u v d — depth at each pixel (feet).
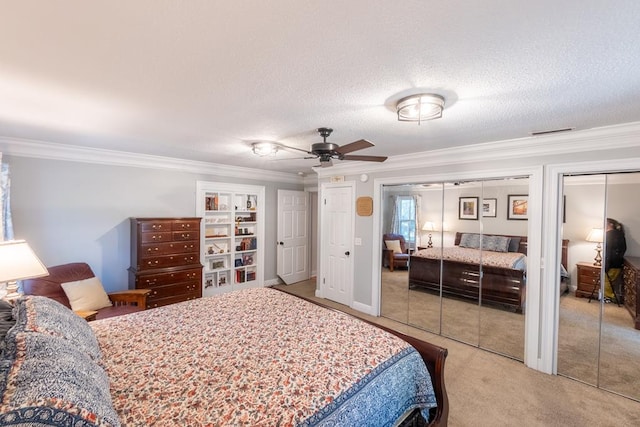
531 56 4.42
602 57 4.41
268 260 18.76
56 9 3.38
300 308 7.99
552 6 3.31
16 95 6.06
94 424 3.02
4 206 9.48
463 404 7.57
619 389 8.21
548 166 9.05
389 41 4.08
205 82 5.45
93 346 5.20
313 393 4.35
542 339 9.20
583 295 8.77
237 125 8.11
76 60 4.65
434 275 12.32
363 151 11.72
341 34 3.93
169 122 7.92
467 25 3.69
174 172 14.49
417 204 12.71
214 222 16.28
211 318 7.26
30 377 3.16
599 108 6.51
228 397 4.23
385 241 13.78
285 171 18.26
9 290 7.20
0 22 3.61
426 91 5.76
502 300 10.48
